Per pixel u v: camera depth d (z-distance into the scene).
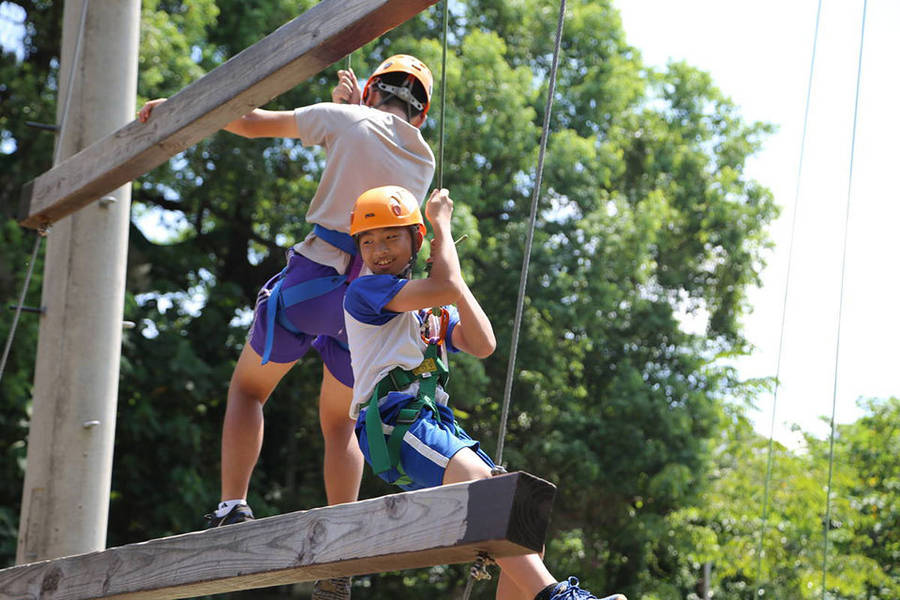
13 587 4.08
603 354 16.69
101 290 6.44
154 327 15.02
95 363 6.38
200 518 14.52
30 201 5.61
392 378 3.54
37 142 14.23
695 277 18.25
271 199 15.52
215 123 4.36
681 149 17.92
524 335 15.45
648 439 15.88
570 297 15.52
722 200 17.94
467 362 13.95
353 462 4.66
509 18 16.83
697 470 16.02
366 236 3.63
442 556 2.68
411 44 15.12
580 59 17.41
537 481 2.53
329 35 3.72
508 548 2.54
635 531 15.88
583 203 16.00
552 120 17.08
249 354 4.56
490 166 15.78
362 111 4.21
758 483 17.84
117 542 14.64
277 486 15.88
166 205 16.78
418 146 4.27
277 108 14.73
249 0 15.30
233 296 15.94
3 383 12.92
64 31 6.66
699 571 19.36
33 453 6.38
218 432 15.62
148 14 13.81
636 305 16.62
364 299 3.55
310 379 15.12
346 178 4.17
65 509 6.27
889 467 18.62
